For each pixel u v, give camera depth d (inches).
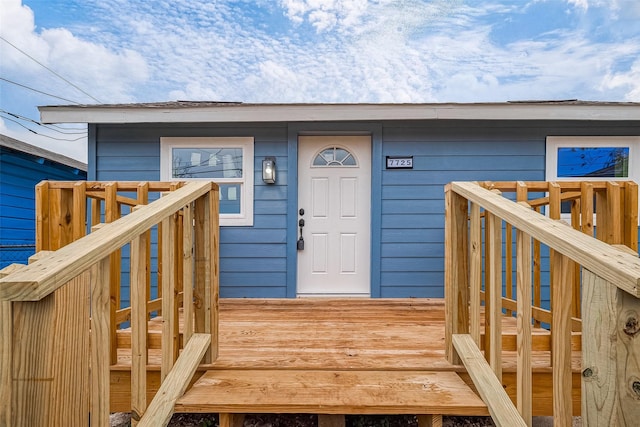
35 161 229.1
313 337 86.4
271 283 140.9
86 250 37.6
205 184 66.1
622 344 32.7
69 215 77.3
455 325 67.4
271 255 141.0
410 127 139.9
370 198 144.3
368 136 145.2
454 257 67.6
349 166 145.4
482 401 54.6
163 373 56.3
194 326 67.5
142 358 51.4
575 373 69.3
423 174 139.6
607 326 33.9
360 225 145.4
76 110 128.0
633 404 32.0
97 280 43.2
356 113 129.4
